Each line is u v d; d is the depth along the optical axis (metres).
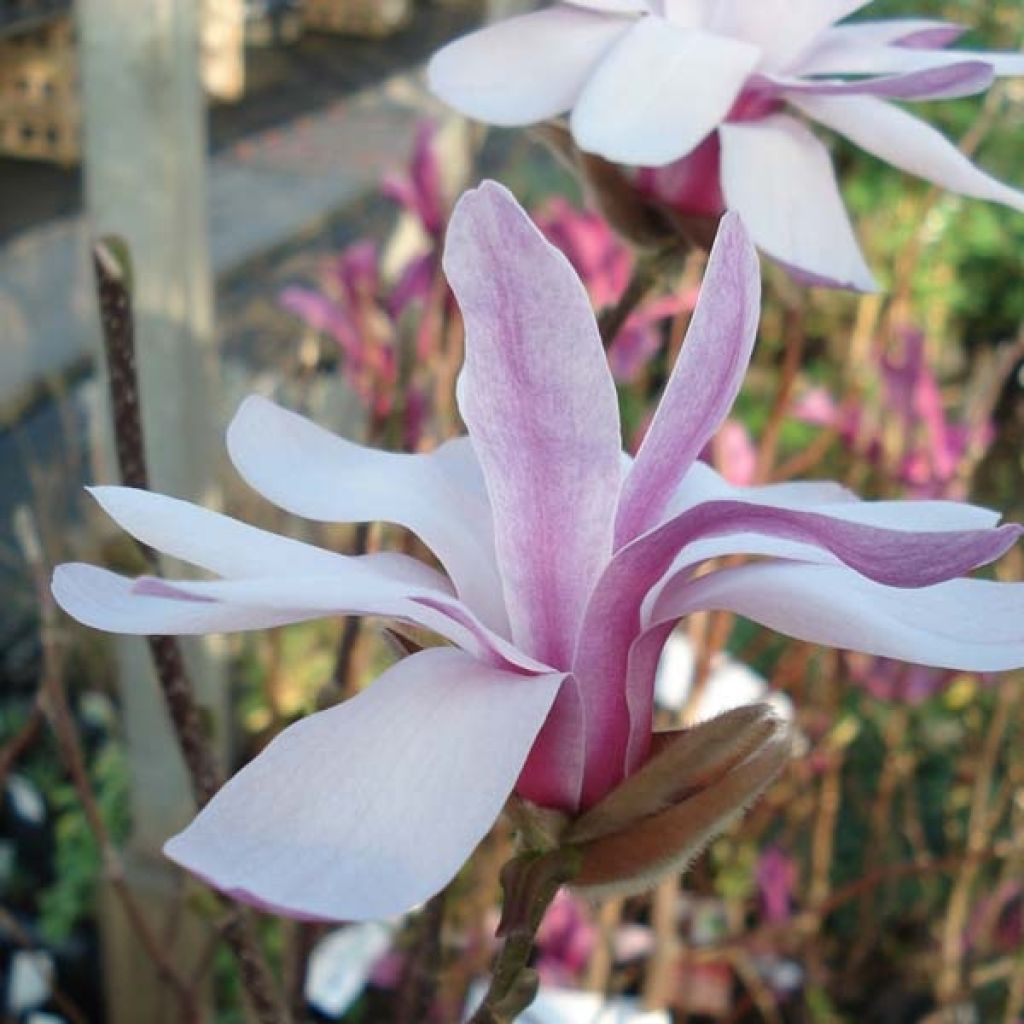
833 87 0.28
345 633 0.33
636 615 0.19
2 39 1.83
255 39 2.66
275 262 1.69
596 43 0.29
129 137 0.48
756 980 0.59
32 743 0.87
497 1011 0.19
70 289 1.52
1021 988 0.64
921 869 0.50
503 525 0.19
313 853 0.17
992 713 0.78
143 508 0.19
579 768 0.20
